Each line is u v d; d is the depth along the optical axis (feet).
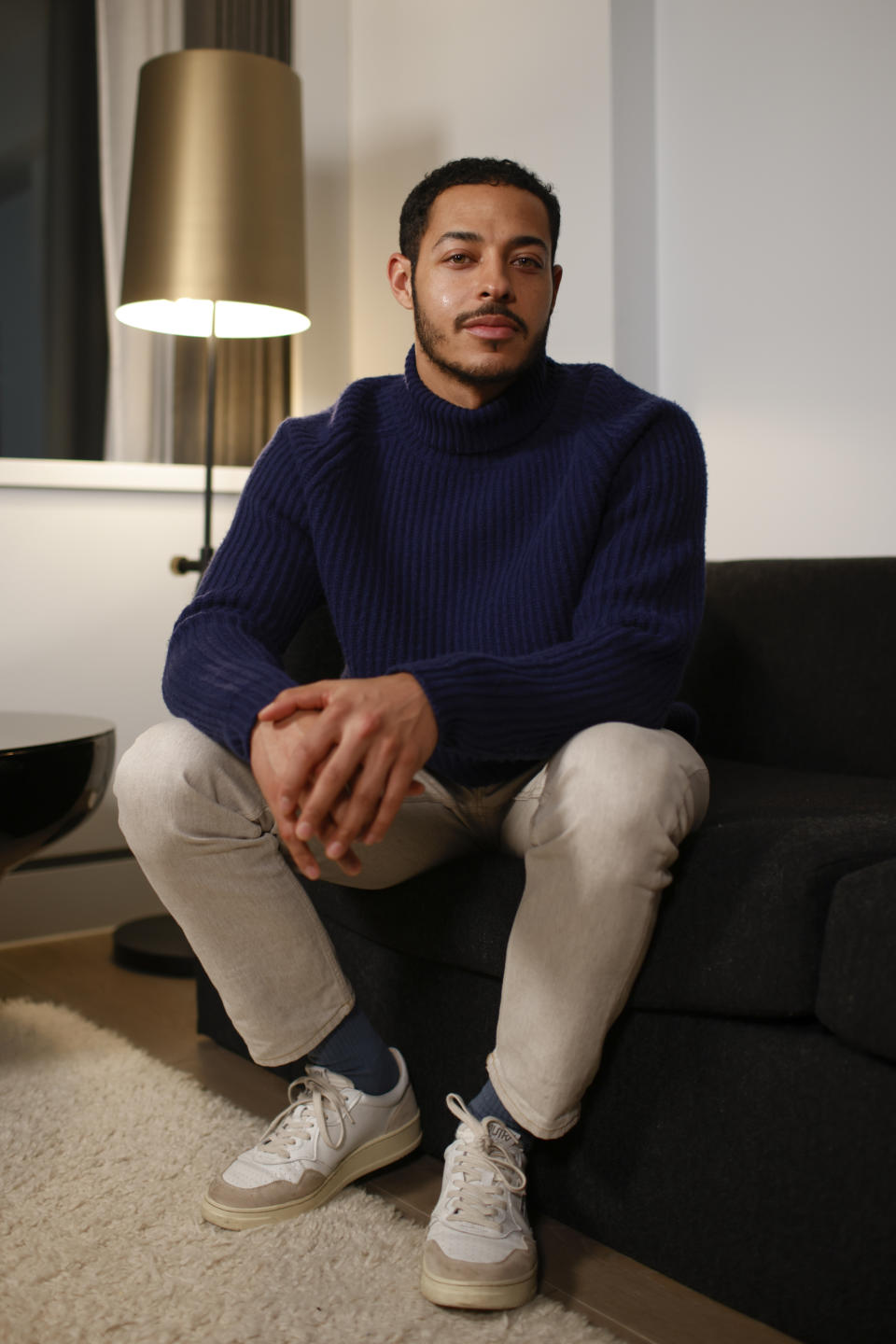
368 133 9.07
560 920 3.59
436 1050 4.48
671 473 4.21
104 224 8.23
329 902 4.91
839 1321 3.19
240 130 6.96
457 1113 3.86
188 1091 5.01
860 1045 3.12
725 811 4.42
